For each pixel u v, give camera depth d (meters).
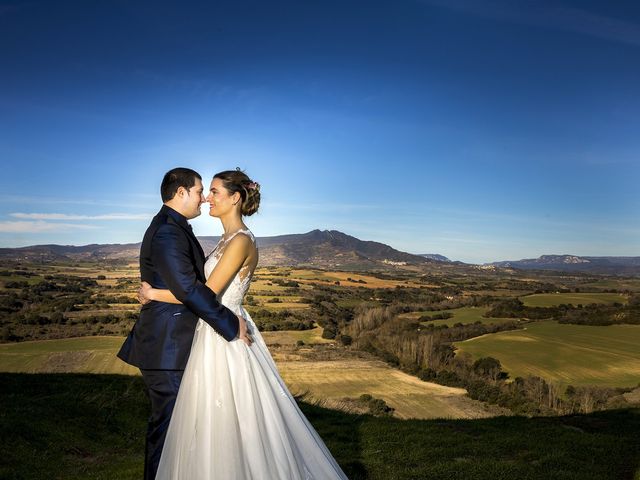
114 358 57.66
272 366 3.88
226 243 3.78
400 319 100.94
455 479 6.81
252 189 3.92
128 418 10.34
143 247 3.64
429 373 55.59
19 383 12.50
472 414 41.12
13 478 6.84
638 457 8.32
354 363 64.00
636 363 61.91
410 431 10.16
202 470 3.31
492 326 88.62
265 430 3.55
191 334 3.62
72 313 88.12
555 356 65.25
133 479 6.75
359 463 7.42
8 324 77.56
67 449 8.33
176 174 3.67
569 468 7.57
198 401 3.45
